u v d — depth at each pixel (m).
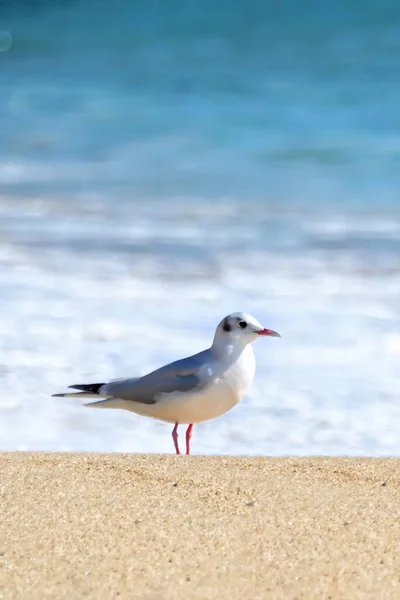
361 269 17.05
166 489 7.88
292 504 7.55
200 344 13.43
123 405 10.62
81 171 27.30
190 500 7.61
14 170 27.61
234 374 10.32
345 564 6.43
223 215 21.69
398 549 6.67
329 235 19.59
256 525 7.08
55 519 7.14
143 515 7.25
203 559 6.50
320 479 8.28
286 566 6.40
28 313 14.73
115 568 6.35
